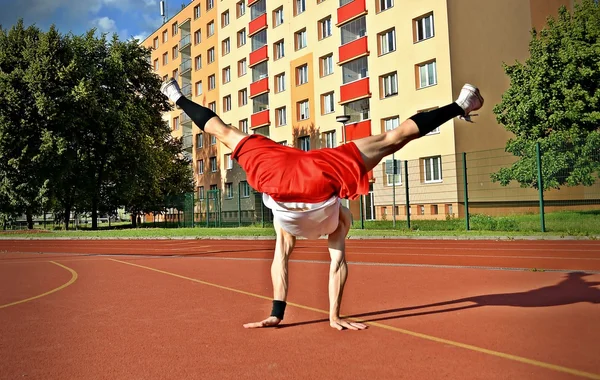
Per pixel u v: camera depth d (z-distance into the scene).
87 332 5.17
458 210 26.50
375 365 3.84
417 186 28.48
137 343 4.68
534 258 11.23
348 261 11.56
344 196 4.46
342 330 4.99
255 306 6.39
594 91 23.25
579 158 19.47
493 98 29.14
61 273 10.70
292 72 40.59
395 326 5.08
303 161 4.54
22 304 6.95
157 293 7.58
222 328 5.19
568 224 18.52
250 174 4.68
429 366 3.78
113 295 7.51
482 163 26.52
